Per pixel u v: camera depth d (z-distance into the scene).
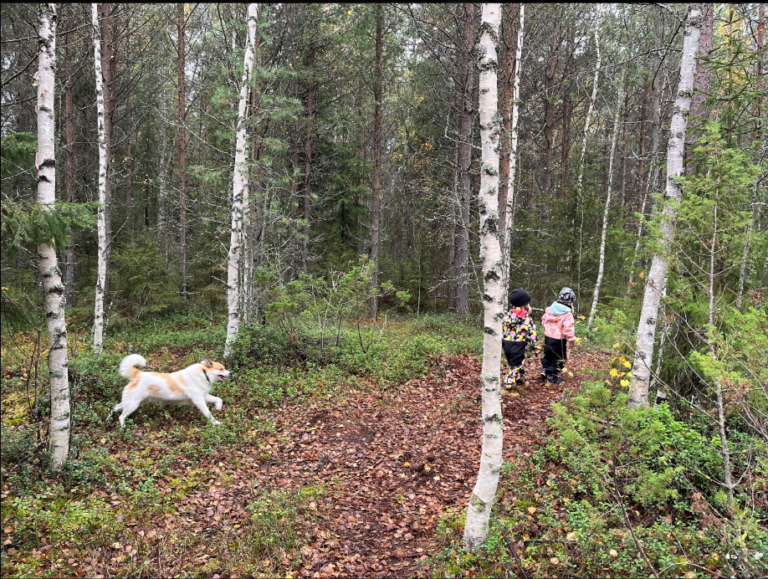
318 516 4.84
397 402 8.05
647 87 17.12
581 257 14.23
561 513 4.50
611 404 4.35
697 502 3.51
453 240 17.98
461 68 13.48
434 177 19.12
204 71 15.77
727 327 5.08
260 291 11.34
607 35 14.98
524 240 15.34
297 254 16.44
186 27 15.20
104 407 7.03
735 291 5.61
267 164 10.73
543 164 20.28
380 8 13.14
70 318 13.28
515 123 10.91
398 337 13.07
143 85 18.80
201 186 15.17
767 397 3.57
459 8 12.56
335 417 7.40
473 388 8.54
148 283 13.94
